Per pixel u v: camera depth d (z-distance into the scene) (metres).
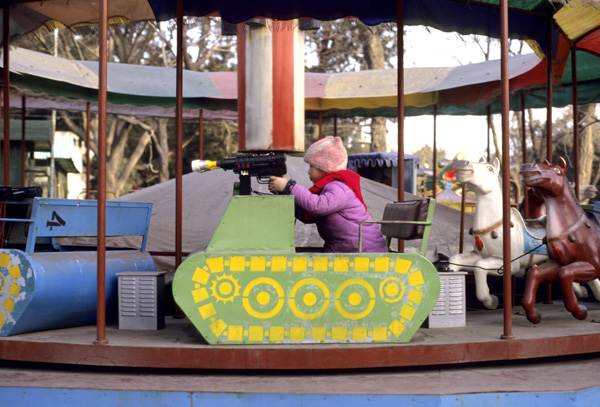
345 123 31.05
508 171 4.53
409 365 4.38
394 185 13.69
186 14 6.87
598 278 5.83
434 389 4.02
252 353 4.14
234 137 31.45
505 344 4.41
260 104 8.03
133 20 7.17
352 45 27.27
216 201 8.32
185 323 5.22
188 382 4.16
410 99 10.82
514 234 5.63
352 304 4.30
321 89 11.30
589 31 7.20
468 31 7.07
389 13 6.86
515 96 10.55
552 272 5.32
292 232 4.33
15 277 4.56
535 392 4.01
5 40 6.76
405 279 4.32
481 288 5.67
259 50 7.98
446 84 10.34
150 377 4.29
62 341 4.34
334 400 3.91
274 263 4.29
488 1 6.55
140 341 4.39
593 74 9.42
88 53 28.06
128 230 5.58
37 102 11.52
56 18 7.24
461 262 5.79
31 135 19.41
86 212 5.09
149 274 4.87
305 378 4.26
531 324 5.22
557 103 10.37
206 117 12.41
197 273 4.27
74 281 4.88
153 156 33.03
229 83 11.38
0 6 6.87
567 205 5.39
